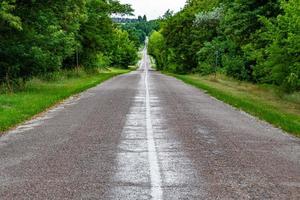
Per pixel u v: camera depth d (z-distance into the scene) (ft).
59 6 81.20
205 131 37.11
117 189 20.40
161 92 78.33
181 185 21.12
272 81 84.94
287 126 39.78
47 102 56.85
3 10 66.59
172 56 252.62
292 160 26.99
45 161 25.94
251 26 90.74
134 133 35.60
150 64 594.65
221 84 110.01
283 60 66.69
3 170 23.91
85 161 25.93
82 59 160.56
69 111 50.37
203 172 23.62
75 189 20.38
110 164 25.21
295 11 60.54
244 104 57.62
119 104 57.16
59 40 83.61
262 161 26.45
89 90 82.43
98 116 45.65
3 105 53.16
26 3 76.43
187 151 28.89
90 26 152.66
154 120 42.98
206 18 201.67
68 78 122.01
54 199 18.93
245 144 31.81
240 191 20.21
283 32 65.72
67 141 32.17
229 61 128.06
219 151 29.09
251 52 92.94
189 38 232.12
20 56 75.56
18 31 74.79
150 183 21.42
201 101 63.93
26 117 45.01
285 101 68.39
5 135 35.17
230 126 40.45
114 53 344.49
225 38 171.32
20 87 77.05
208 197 19.29
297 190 20.48
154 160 26.22
